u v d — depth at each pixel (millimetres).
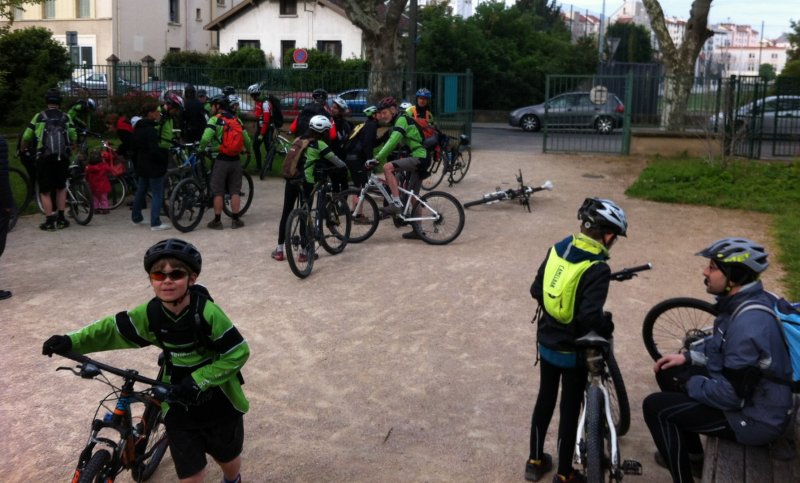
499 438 4719
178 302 3229
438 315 6941
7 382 5445
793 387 3633
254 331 6492
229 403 3471
